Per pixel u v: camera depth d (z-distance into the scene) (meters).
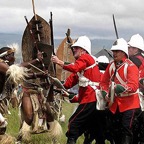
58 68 11.28
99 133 9.17
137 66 9.36
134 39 9.58
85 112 8.90
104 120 9.08
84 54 8.92
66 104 14.39
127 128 8.66
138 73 8.70
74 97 9.23
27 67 8.68
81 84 8.94
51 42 9.05
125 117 8.70
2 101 8.36
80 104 8.96
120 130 8.95
